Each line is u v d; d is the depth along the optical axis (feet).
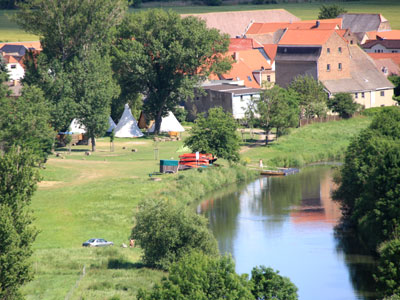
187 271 596.70
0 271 599.57
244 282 602.44
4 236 610.65
